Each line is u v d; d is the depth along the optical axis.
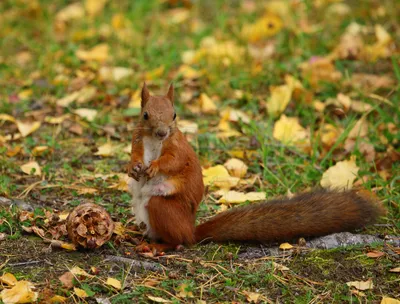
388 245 8.15
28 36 16.64
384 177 9.98
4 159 10.45
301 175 10.11
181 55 15.16
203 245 8.10
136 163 7.72
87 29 16.62
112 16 17.44
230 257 7.79
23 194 9.41
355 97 12.95
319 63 13.43
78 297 6.93
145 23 17.20
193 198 7.94
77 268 7.28
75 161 10.61
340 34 15.91
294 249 8.01
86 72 14.22
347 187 9.25
